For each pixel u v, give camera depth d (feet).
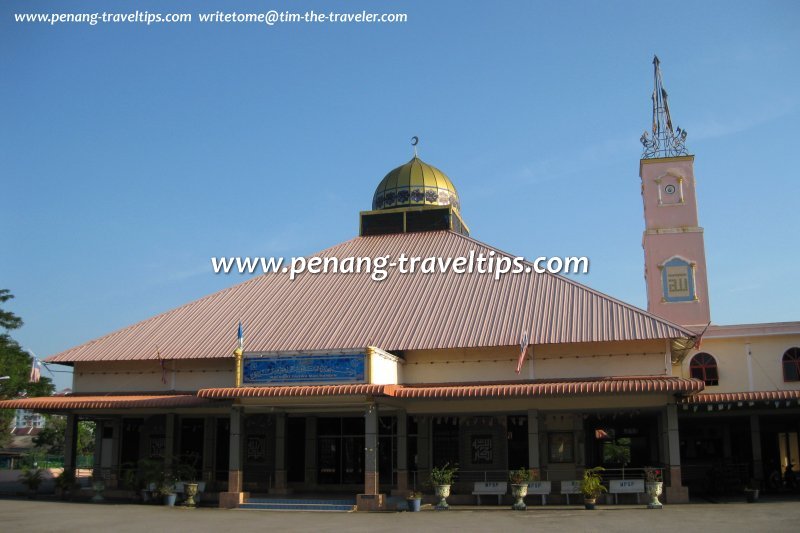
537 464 99.91
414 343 105.09
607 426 116.98
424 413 107.04
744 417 118.21
